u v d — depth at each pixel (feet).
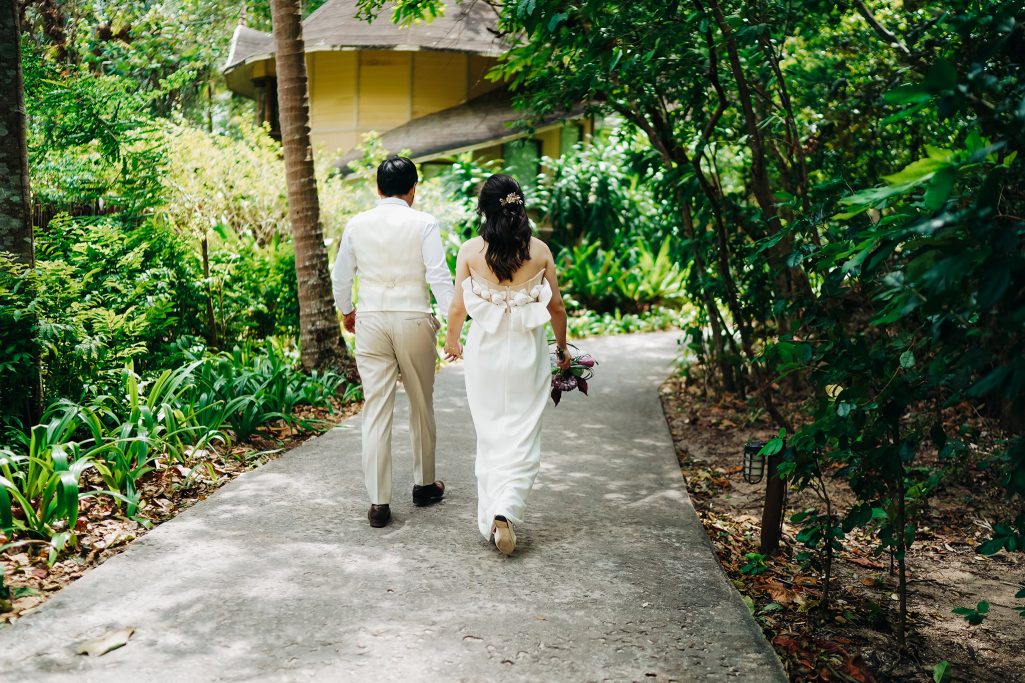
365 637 9.73
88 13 35.60
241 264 27.96
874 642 11.68
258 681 8.72
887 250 7.31
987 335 7.32
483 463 12.49
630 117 23.09
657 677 9.14
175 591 10.77
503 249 12.22
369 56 53.06
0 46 15.61
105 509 13.76
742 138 24.89
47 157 24.36
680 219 26.66
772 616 12.15
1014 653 11.62
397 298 13.05
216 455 17.01
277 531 13.00
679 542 13.25
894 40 17.01
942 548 15.31
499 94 54.24
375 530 13.20
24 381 15.67
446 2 52.75
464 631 9.97
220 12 55.21
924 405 20.18
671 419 24.54
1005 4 10.87
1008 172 7.21
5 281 15.56
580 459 18.34
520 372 12.44
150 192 24.67
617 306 46.24
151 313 21.11
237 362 22.66
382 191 13.43
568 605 10.80
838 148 22.85
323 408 22.07
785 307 12.23
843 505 17.02
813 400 12.82
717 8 15.25
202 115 54.90
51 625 9.77
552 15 16.01
